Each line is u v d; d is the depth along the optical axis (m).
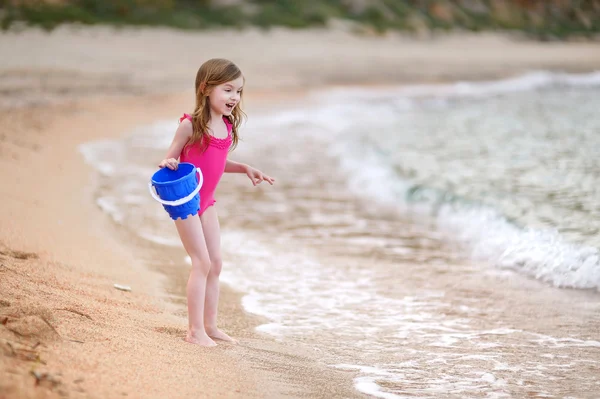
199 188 5.70
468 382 5.75
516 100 32.25
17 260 6.88
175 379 4.68
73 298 6.02
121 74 29.75
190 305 5.82
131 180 13.46
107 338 5.12
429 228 11.47
